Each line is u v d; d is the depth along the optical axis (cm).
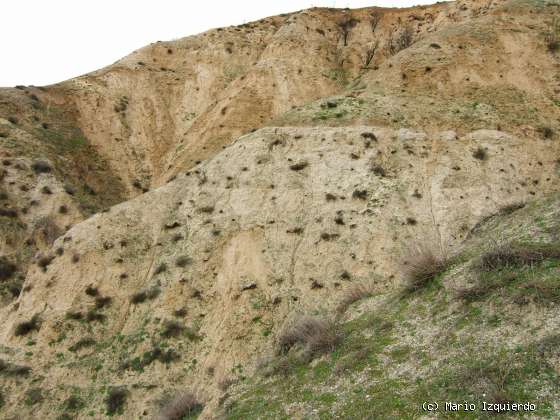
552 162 2734
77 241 2736
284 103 4259
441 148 2802
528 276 1109
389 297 1582
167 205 2933
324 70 4581
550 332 920
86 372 2139
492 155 2725
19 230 3394
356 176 2702
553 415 757
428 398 928
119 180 4431
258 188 2766
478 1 4644
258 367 1677
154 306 2355
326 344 1388
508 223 1602
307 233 2489
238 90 4456
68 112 4819
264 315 2189
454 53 3584
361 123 3061
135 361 2127
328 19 5369
